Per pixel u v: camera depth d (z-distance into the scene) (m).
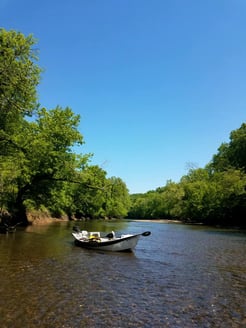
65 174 35.03
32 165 31.06
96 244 22.06
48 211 62.38
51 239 26.75
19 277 12.77
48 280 12.54
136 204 155.12
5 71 20.69
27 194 35.88
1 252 18.58
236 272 15.82
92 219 93.00
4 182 26.67
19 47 22.03
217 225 72.56
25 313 8.84
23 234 30.03
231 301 10.77
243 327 8.43
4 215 32.59
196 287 12.52
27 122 32.41
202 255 21.45
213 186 77.56
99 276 13.77
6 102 22.92
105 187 40.16
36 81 23.41
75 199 74.31
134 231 42.91
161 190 175.00
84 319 8.59
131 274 14.52
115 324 8.33
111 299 10.45
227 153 89.81
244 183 67.12
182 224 75.75
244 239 34.50
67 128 34.19
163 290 11.85
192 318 9.00
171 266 16.97
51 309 9.25
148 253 21.77
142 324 8.40
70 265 15.86
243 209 67.50
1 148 27.94
